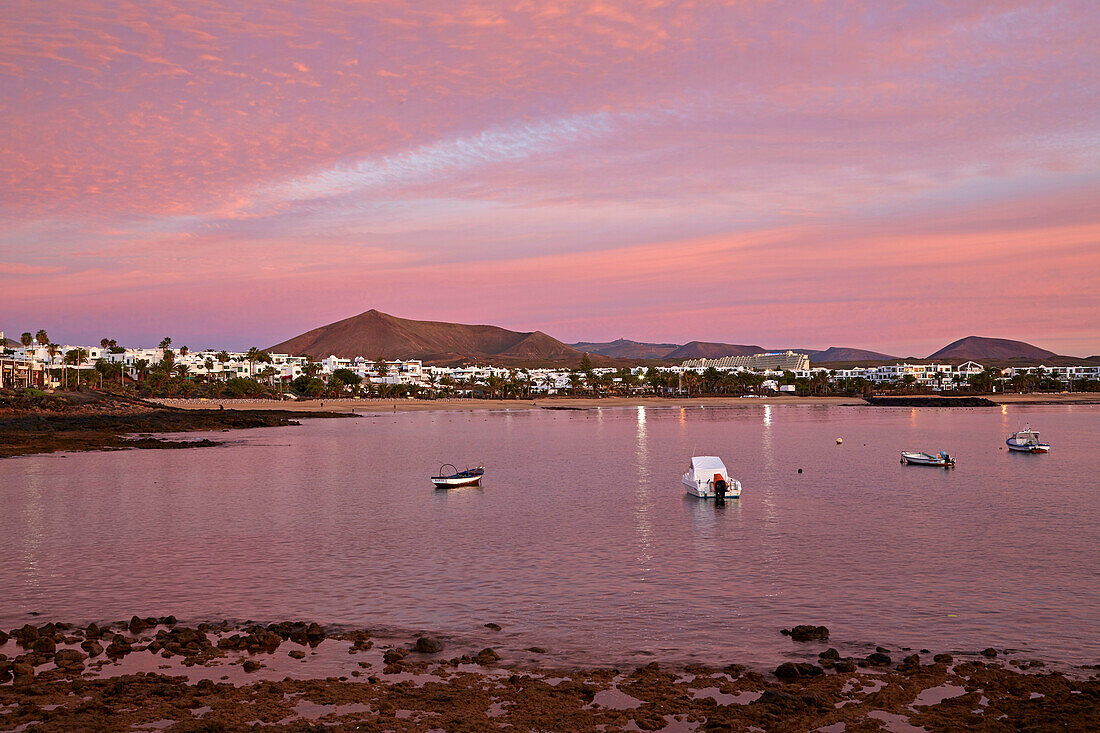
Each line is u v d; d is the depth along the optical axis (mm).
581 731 18984
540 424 185750
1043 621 28562
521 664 24031
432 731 18875
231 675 22781
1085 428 161750
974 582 34406
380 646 25797
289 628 27312
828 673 23047
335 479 74625
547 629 27703
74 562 38500
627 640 26469
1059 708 20000
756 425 180250
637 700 21000
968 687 21781
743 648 25625
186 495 62844
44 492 64000
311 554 40469
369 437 138125
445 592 32812
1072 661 24266
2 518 51500
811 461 93938
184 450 106500
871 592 32750
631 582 34562
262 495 63062
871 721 19469
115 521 50438
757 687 21969
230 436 137125
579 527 48688
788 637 26797
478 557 39781
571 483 72062
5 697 20797
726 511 55188
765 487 69000
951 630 27547
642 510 55750
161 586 33750
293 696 21109
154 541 43875
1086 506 56969
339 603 31078
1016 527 48188
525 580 34906
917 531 46906
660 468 85875
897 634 27109
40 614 29625
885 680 22406
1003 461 93562
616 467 87062
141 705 20281
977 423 185250
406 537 45281
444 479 67875
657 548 42125
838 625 28188
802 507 57000
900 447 115750
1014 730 18844
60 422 138750
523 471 82688
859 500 60594
